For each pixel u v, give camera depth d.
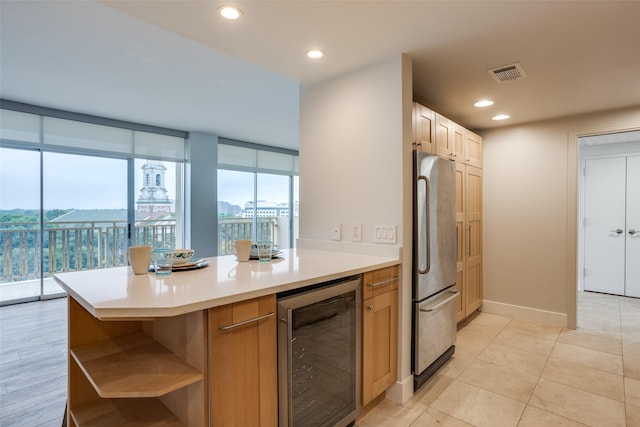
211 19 1.70
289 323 1.43
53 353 2.78
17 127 3.97
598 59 2.17
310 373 1.56
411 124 2.19
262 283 1.41
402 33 1.85
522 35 1.87
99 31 2.35
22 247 4.20
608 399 2.10
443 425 1.86
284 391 1.42
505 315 3.75
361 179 2.29
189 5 1.58
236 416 1.26
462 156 3.29
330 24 1.76
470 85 2.61
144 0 1.53
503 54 2.10
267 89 3.52
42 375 2.42
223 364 1.22
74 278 1.52
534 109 3.18
